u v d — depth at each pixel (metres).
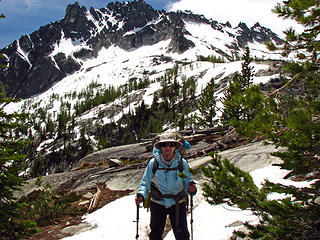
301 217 2.81
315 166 2.66
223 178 3.18
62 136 137.00
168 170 3.77
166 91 150.38
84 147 117.88
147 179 3.92
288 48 2.78
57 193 11.57
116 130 131.50
